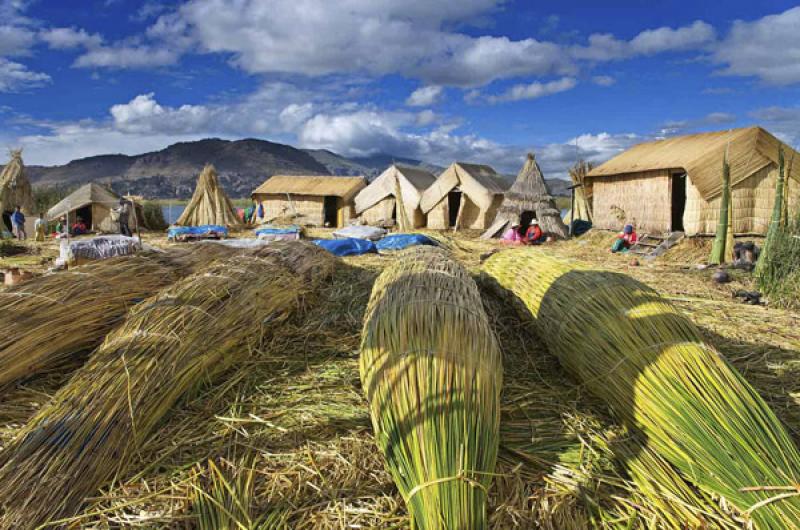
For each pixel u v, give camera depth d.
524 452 2.75
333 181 23.97
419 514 2.10
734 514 2.32
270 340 4.37
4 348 3.43
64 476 2.40
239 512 2.33
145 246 6.79
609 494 2.49
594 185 16.36
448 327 2.84
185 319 3.58
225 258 5.39
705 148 12.95
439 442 2.24
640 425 2.76
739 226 12.25
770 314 5.56
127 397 2.84
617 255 12.84
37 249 12.27
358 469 2.60
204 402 3.28
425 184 22.00
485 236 17.31
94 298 4.10
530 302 4.26
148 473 2.60
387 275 4.30
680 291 7.27
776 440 2.44
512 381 3.64
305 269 5.78
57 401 2.79
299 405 3.25
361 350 3.17
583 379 3.29
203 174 21.78
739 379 2.79
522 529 2.24
